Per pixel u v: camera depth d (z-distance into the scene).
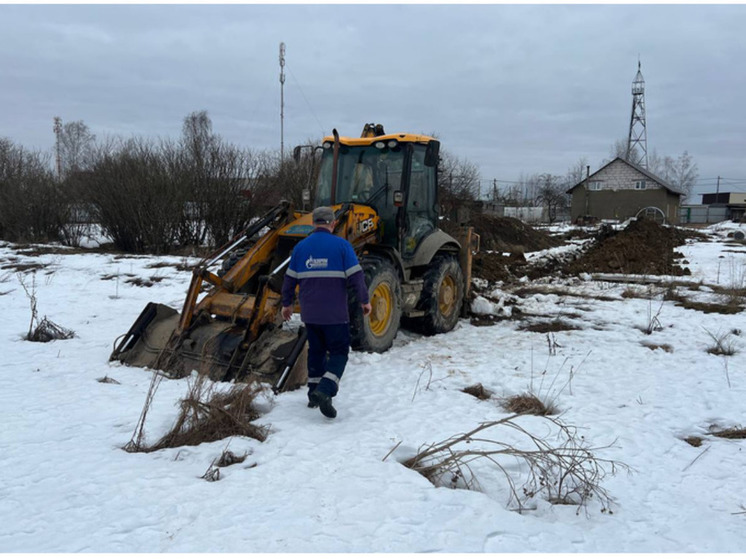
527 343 7.27
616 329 8.06
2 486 3.33
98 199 17.89
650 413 4.93
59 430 4.18
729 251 19.48
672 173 85.94
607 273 13.77
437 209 7.98
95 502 3.16
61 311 8.60
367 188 7.23
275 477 3.50
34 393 4.95
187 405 4.22
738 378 5.89
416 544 2.85
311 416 4.56
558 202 59.28
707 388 5.58
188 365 5.57
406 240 7.27
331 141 7.49
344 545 2.81
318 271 4.62
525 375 5.92
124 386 5.18
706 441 4.41
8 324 7.64
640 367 6.27
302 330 5.32
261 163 18.42
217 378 5.33
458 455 3.66
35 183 19.58
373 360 6.23
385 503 3.23
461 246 8.62
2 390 5.01
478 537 2.94
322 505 3.18
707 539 3.07
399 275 7.14
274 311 5.63
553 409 5.02
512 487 3.40
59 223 19.66
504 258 14.80
